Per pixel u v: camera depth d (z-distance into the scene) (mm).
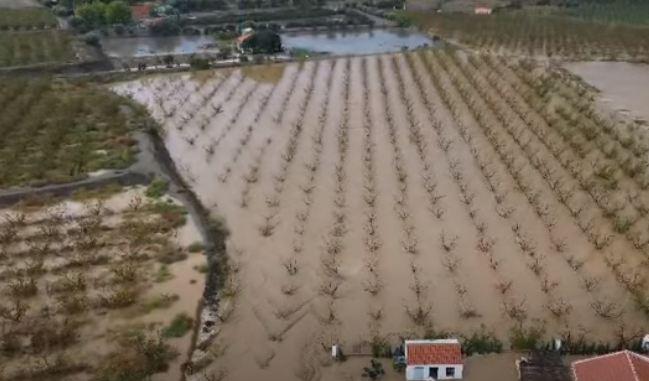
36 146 63312
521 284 41219
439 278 42094
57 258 44625
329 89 78938
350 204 51438
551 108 70000
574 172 54562
